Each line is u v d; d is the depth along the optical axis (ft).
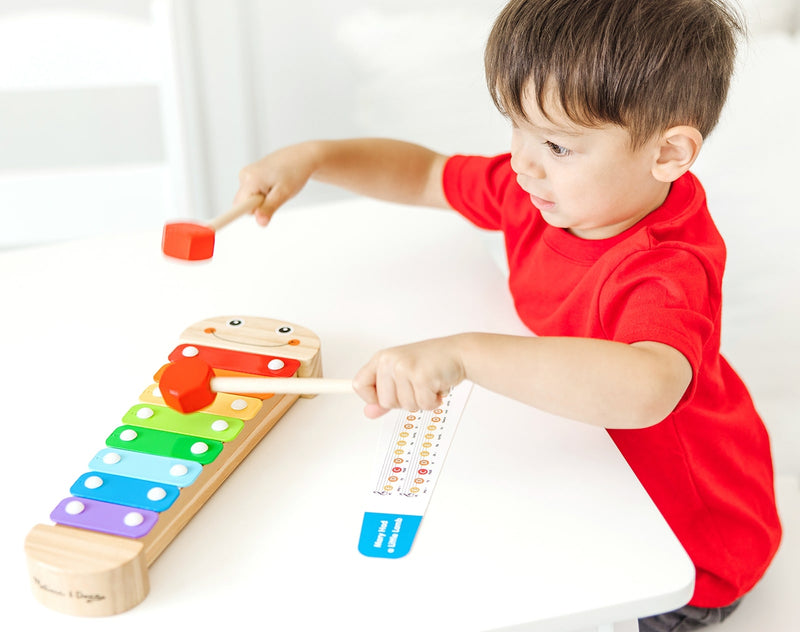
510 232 3.23
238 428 2.32
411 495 2.24
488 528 2.14
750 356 3.97
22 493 2.27
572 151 2.52
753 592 3.05
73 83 4.99
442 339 2.28
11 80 5.04
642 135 2.48
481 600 1.96
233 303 3.05
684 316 2.37
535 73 2.42
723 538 2.92
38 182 4.79
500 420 2.49
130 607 1.96
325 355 2.79
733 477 2.99
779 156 4.32
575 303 2.80
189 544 2.12
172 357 2.58
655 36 2.39
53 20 4.98
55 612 1.96
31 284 3.17
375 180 3.49
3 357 2.80
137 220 4.92
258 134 5.65
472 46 5.42
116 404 2.58
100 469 2.19
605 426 2.29
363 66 5.51
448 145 5.65
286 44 5.42
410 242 3.41
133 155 5.82
